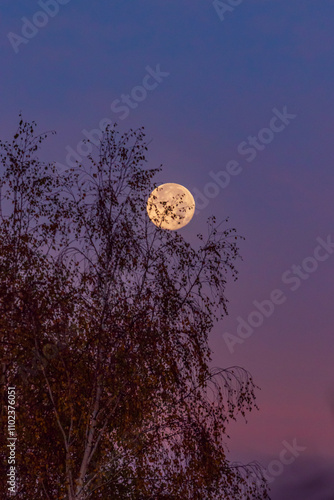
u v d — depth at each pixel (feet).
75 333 147.64
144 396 144.97
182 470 144.77
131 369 144.56
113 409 145.89
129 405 145.79
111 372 145.79
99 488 149.69
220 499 150.61
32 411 144.77
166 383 145.28
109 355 146.41
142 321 147.84
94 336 146.72
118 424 150.10
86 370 147.43
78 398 146.00
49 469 146.61
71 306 148.46
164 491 147.02
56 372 146.51
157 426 147.43
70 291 149.69
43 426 142.51
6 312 144.87
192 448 145.28
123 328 147.74
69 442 144.15
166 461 146.20
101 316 149.59
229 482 150.61
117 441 148.05
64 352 144.77
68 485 138.82
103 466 147.43
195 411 147.64
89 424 146.30
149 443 146.41
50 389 143.43
